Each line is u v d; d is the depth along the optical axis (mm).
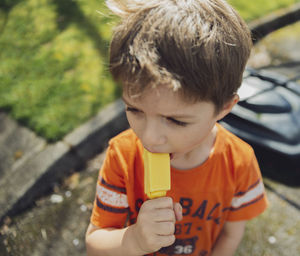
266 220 2686
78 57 3885
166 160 1036
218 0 1011
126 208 1363
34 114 3303
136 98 910
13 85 3615
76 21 4371
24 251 2549
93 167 3092
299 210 2736
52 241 2607
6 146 3090
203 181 1281
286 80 3039
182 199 1304
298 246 2521
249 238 2574
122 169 1293
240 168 1304
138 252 1162
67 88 3537
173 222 1076
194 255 1455
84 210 2801
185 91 888
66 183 2973
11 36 4262
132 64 904
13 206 2750
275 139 2773
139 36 922
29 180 2852
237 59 1003
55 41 4117
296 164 2773
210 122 1020
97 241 1296
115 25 1056
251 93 2881
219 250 1501
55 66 3795
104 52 3912
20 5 4723
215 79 934
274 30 4973
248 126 2834
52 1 4719
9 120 3281
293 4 5176
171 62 881
